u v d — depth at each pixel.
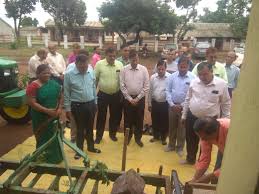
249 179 1.19
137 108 5.79
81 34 45.28
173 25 29.45
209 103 4.61
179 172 5.01
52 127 4.61
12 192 2.73
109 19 29.28
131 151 5.77
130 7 27.95
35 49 29.02
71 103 5.21
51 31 45.50
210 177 3.09
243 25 35.53
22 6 42.78
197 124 3.30
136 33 29.64
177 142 5.64
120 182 2.38
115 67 5.83
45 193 2.66
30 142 6.07
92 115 5.38
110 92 5.86
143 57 27.62
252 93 1.11
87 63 5.04
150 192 4.19
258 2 1.06
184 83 5.41
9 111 7.27
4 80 6.84
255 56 1.08
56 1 42.72
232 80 6.59
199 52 26.45
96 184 3.02
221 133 3.20
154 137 6.27
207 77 4.55
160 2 29.05
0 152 5.68
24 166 3.10
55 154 4.81
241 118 1.15
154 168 5.13
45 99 4.58
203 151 3.41
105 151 5.73
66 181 4.21
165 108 5.89
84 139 5.77
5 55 24.30
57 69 7.43
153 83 5.92
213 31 43.50
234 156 1.20
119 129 7.00
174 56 7.13
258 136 1.13
